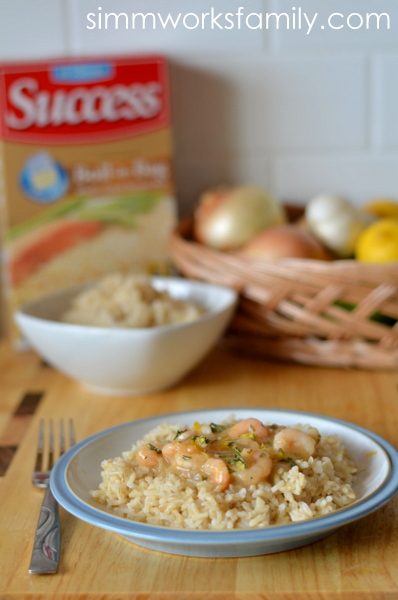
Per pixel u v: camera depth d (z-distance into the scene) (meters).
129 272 0.90
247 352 0.85
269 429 0.62
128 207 0.90
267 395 0.77
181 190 0.95
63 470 0.62
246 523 0.57
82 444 0.64
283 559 0.58
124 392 0.78
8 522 0.62
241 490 0.58
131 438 0.66
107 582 0.56
